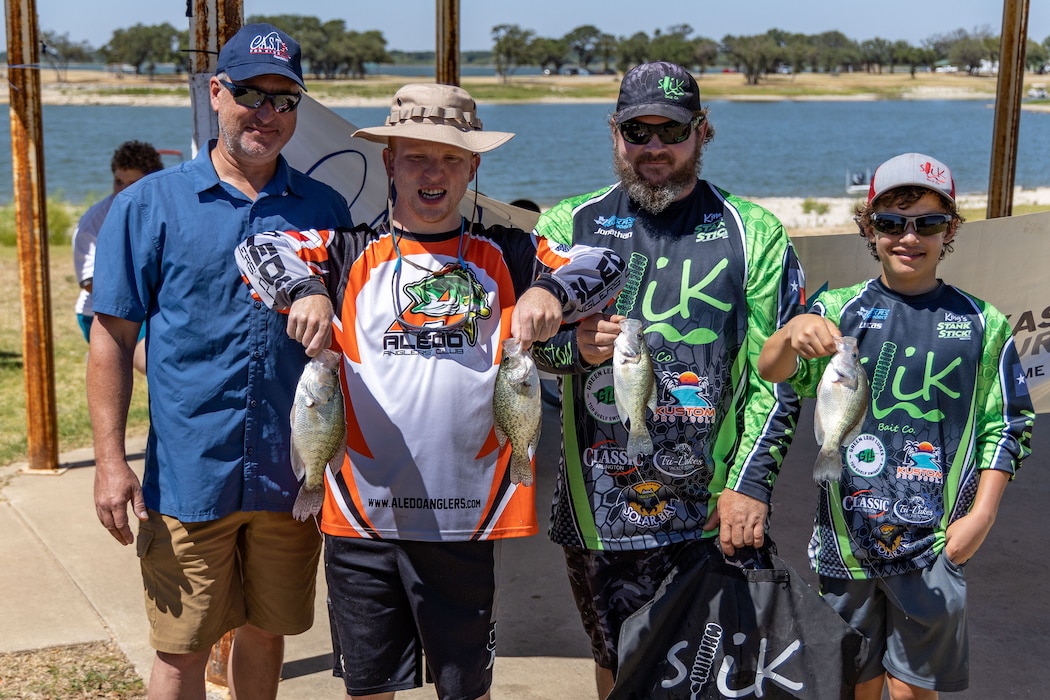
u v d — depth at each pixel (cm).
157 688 332
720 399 322
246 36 313
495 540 304
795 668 307
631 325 289
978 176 4881
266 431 323
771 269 323
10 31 652
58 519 608
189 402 317
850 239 472
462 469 292
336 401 277
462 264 295
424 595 296
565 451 332
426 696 422
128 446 757
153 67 19850
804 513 636
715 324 319
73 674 428
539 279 287
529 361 278
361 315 292
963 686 329
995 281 514
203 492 318
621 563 328
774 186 4616
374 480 292
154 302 322
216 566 326
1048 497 661
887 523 321
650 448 291
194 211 317
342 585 300
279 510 328
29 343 681
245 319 317
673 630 313
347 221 346
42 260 677
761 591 310
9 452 734
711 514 325
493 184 4906
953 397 321
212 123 410
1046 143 6962
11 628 468
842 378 283
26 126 654
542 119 11006
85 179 5075
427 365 289
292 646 468
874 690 346
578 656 461
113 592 509
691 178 324
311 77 18925
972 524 319
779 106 14225
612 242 330
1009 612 499
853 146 7194
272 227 322
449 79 630
